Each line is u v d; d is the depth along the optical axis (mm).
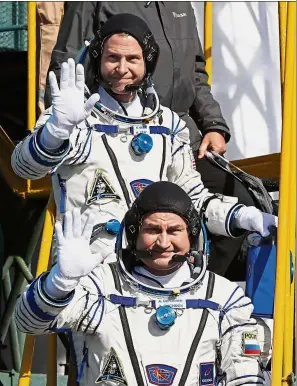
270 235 9555
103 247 9148
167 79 11078
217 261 10461
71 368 9172
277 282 9047
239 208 9625
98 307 8266
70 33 10875
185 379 8172
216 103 11406
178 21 11320
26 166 8938
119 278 8438
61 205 9438
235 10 14266
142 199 8484
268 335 9438
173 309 8289
